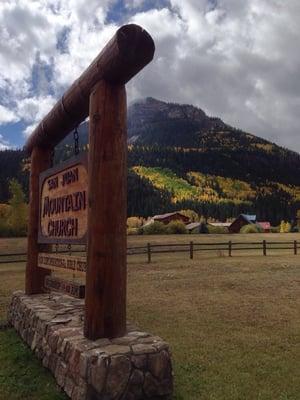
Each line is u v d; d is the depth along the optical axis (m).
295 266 16.09
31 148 7.87
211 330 6.88
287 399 4.17
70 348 4.28
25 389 4.43
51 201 6.34
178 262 18.30
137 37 4.13
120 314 4.43
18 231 39.88
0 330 6.91
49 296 7.04
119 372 3.83
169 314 8.12
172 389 4.10
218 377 4.75
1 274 15.36
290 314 7.98
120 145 4.63
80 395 3.87
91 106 4.74
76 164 5.30
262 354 5.60
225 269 15.33
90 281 4.44
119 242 4.48
